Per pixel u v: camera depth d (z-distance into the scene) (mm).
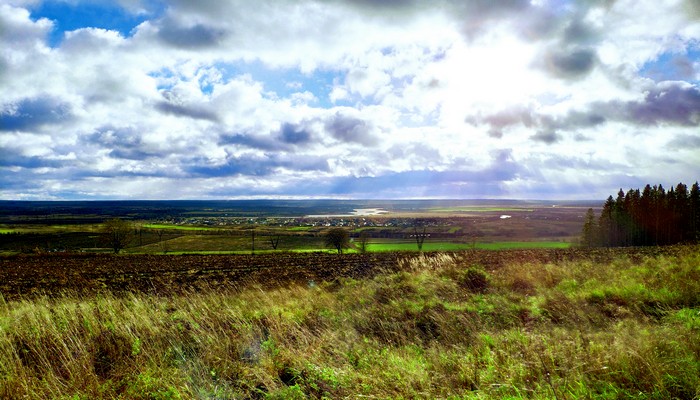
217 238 114375
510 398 4922
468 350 7152
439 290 13984
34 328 8273
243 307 11383
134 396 5785
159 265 45281
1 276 36812
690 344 5984
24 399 5680
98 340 7945
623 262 19641
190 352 7551
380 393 5430
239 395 5875
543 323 8883
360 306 11523
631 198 81750
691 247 27719
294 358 6996
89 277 35500
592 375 5410
